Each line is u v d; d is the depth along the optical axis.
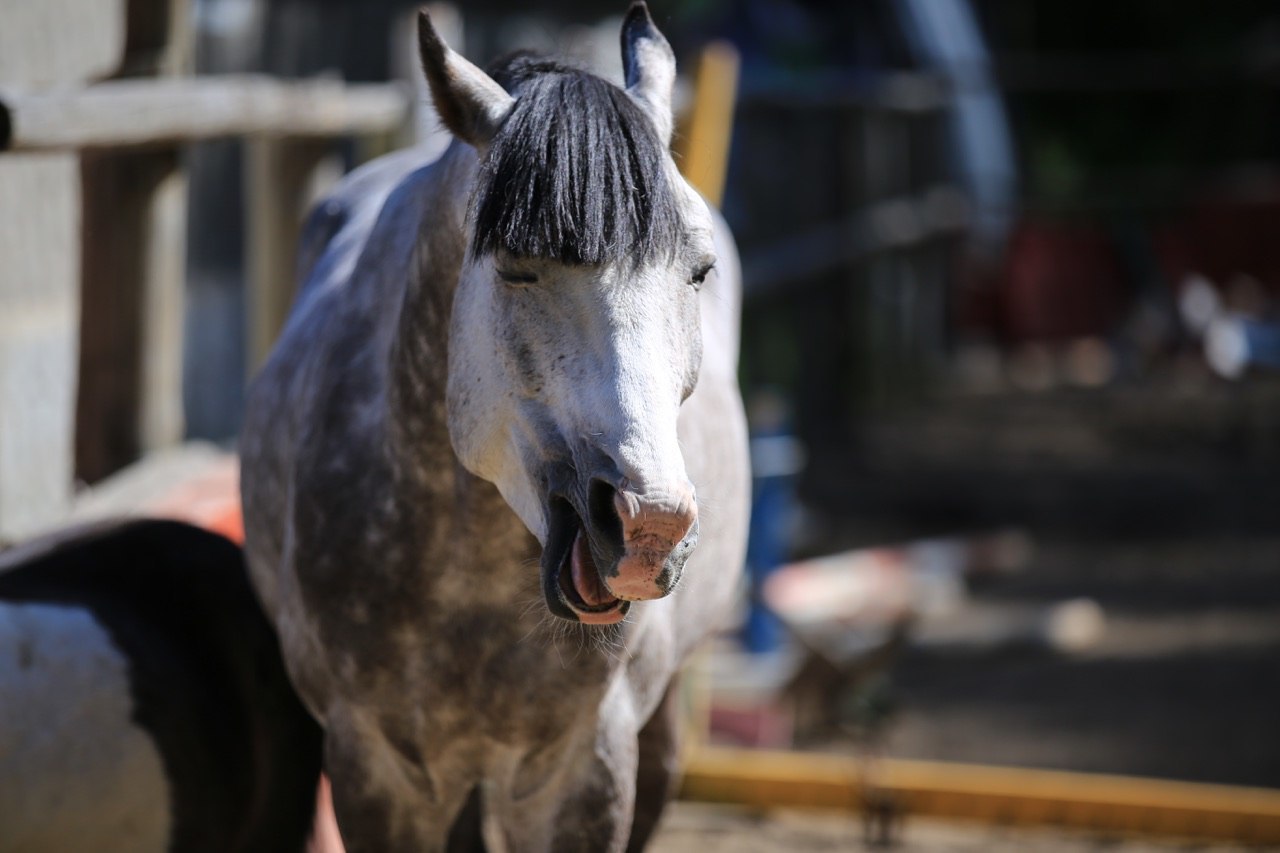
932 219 16.94
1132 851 5.88
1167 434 15.26
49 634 3.59
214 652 4.03
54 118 4.09
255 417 3.96
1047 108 22.86
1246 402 16.36
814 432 14.68
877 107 15.20
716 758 6.34
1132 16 23.72
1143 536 12.05
